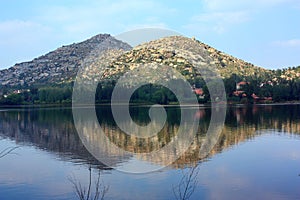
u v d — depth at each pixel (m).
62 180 22.72
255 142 35.31
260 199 18.73
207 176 22.25
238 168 24.39
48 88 116.06
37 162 28.23
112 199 18.42
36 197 19.73
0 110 94.69
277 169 24.45
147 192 19.31
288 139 37.34
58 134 45.56
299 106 85.81
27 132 48.59
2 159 29.70
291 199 19.05
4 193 20.58
